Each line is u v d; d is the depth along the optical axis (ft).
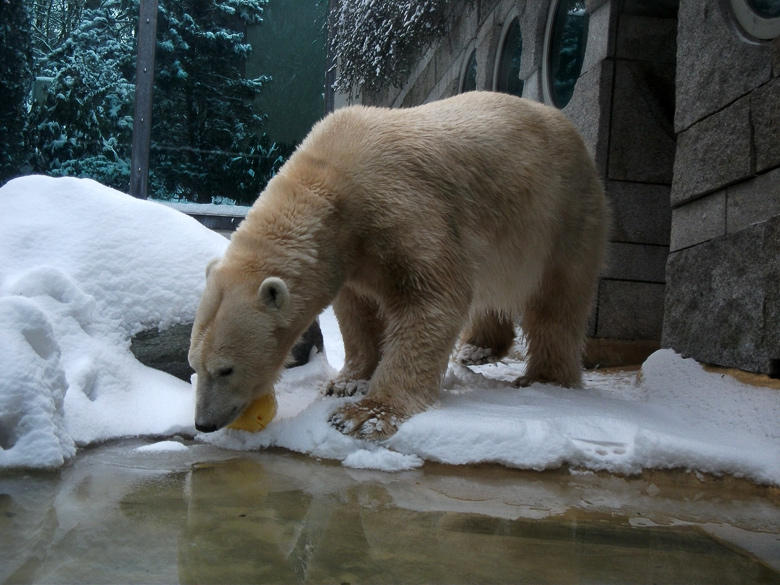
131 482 8.09
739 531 7.48
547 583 5.58
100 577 5.23
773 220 11.64
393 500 7.82
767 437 10.62
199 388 9.66
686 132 14.34
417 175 11.05
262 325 9.72
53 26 32.76
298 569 5.57
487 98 13.14
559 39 21.50
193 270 13.23
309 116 36.09
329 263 10.52
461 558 6.03
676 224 14.76
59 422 9.16
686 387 12.97
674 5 18.21
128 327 12.33
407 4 28.27
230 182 34.78
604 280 18.56
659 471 9.48
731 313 12.73
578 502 8.24
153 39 32.24
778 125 11.64
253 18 34.81
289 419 10.51
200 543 6.09
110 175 33.14
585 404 11.85
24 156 31.99
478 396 11.93
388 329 11.02
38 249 12.42
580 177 13.78
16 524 6.48
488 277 12.25
